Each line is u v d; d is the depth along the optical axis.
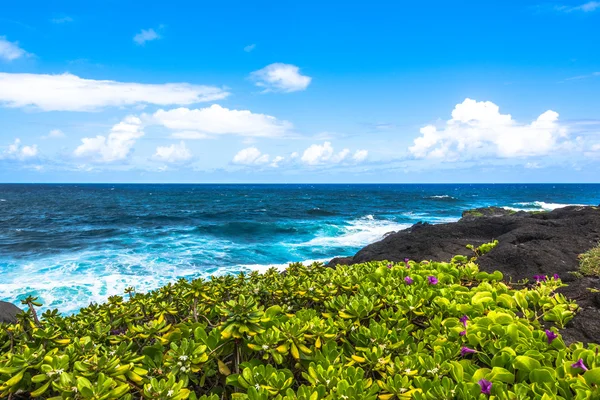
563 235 7.29
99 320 3.25
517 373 2.45
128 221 36.06
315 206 58.44
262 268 16.17
